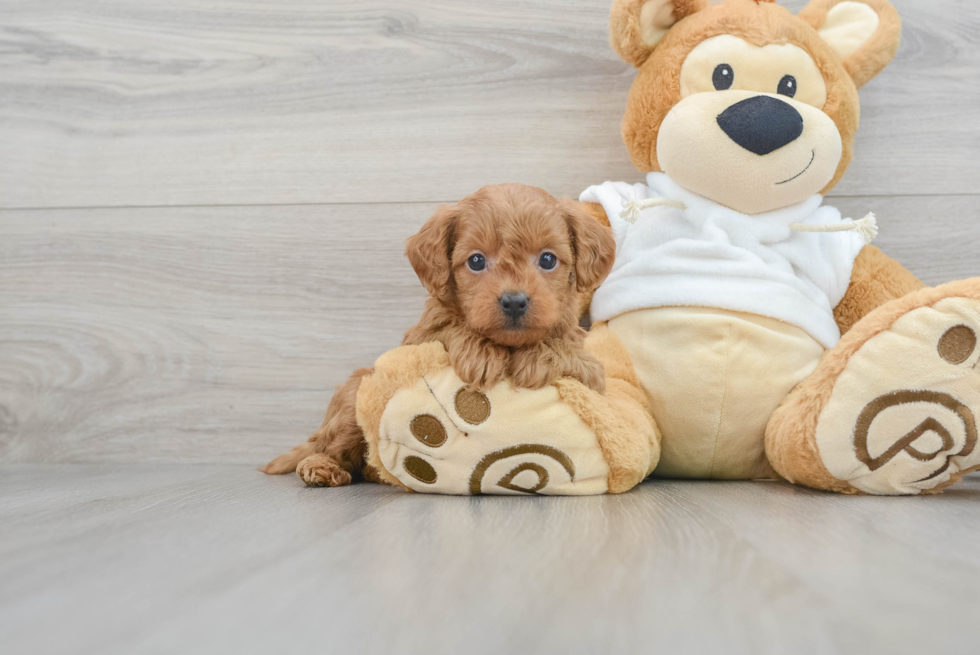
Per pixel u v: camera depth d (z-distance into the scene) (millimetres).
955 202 1466
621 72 1518
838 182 1413
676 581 542
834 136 1210
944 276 1466
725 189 1226
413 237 1082
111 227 1604
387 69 1559
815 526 765
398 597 507
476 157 1546
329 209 1568
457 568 587
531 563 602
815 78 1240
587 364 1057
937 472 996
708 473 1244
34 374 1606
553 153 1532
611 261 1112
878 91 1473
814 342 1210
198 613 478
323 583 545
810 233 1289
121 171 1605
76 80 1616
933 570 571
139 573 581
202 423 1576
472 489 1034
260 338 1573
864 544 668
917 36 1469
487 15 1541
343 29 1567
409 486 1065
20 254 1618
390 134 1560
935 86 1468
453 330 1055
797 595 504
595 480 1038
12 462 1599
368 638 427
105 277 1603
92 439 1592
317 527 775
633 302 1236
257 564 607
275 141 1580
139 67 1605
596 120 1525
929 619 452
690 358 1182
